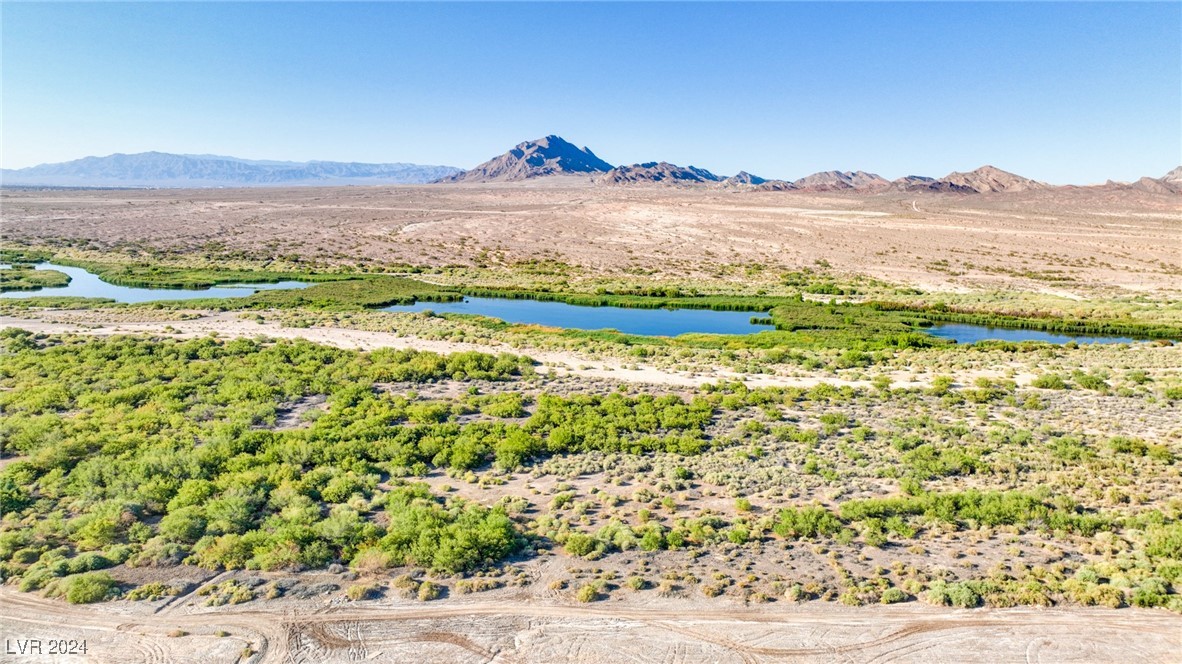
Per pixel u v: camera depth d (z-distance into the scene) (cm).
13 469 2841
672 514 2602
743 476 2958
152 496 2605
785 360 5269
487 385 4494
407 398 4134
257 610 1905
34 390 4003
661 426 3656
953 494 2684
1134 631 1827
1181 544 2203
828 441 3453
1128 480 2866
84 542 2244
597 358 5278
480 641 1789
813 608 1941
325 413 3803
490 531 2275
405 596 1977
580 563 2189
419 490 2733
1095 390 4362
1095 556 2253
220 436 3288
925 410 3956
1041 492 2706
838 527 2438
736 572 2144
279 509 2588
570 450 3297
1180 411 3866
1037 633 1823
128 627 1817
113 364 4700
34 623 1823
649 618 1892
